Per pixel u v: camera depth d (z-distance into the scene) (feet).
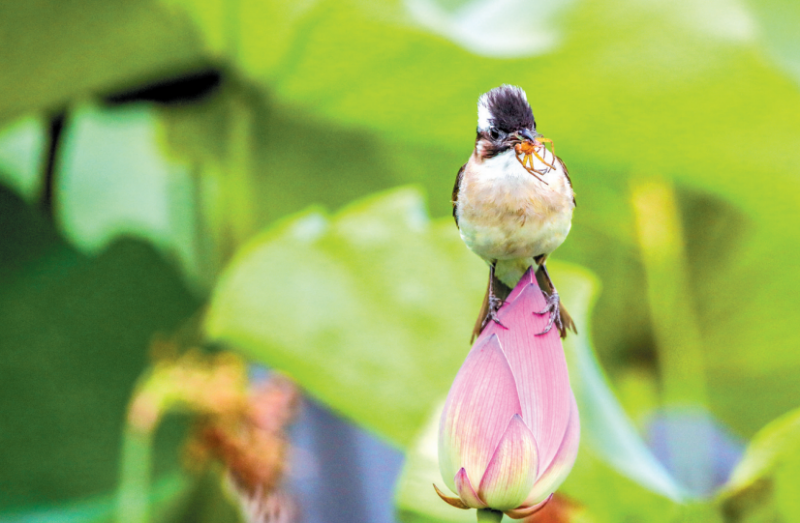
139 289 8.10
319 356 7.72
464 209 7.27
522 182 7.22
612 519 7.57
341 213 7.86
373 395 7.73
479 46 7.99
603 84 8.14
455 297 7.80
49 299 8.02
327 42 8.06
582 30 8.04
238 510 7.88
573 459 6.86
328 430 8.07
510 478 6.81
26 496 7.93
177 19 7.99
